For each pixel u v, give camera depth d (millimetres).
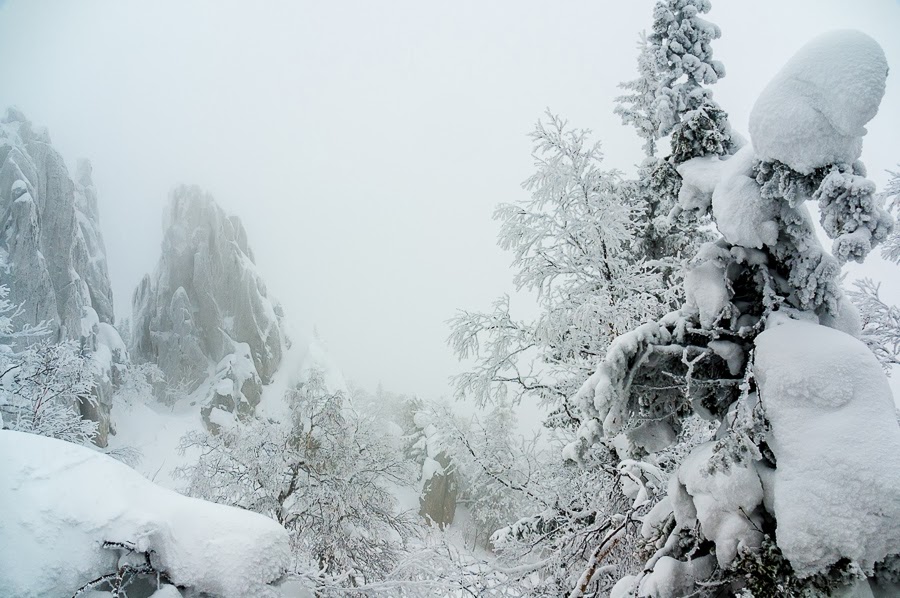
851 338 3547
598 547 5961
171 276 47031
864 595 2988
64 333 34125
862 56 3180
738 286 4383
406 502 29656
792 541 3090
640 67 8414
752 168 3951
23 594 3133
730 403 4484
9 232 33656
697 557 3930
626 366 4176
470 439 8805
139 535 3693
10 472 3559
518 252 7703
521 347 7832
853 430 3156
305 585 6613
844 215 3281
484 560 6703
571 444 6980
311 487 14586
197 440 15328
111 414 34562
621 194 7891
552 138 7164
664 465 7375
